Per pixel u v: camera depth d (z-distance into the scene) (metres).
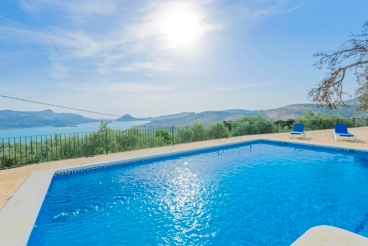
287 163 8.35
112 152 9.99
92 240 3.59
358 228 3.70
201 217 4.33
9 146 7.50
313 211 4.40
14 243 2.85
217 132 14.42
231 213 4.45
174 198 5.30
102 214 4.50
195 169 7.86
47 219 4.30
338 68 7.02
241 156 9.80
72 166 7.18
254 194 5.40
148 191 5.80
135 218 4.32
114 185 6.31
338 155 9.26
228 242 3.46
